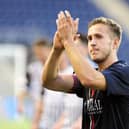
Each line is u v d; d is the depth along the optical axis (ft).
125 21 134.31
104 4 138.41
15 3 143.95
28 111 94.58
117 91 29.86
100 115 30.96
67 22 30.01
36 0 143.74
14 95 113.19
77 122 48.16
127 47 130.11
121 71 30.30
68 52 29.43
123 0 136.77
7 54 131.34
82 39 44.68
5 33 136.56
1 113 105.60
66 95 49.11
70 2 142.10
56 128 49.29
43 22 139.85
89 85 29.19
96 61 31.40
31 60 130.31
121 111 30.55
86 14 139.33
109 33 31.22
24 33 135.95
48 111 52.24
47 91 52.31
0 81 126.21
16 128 99.14
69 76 33.86
